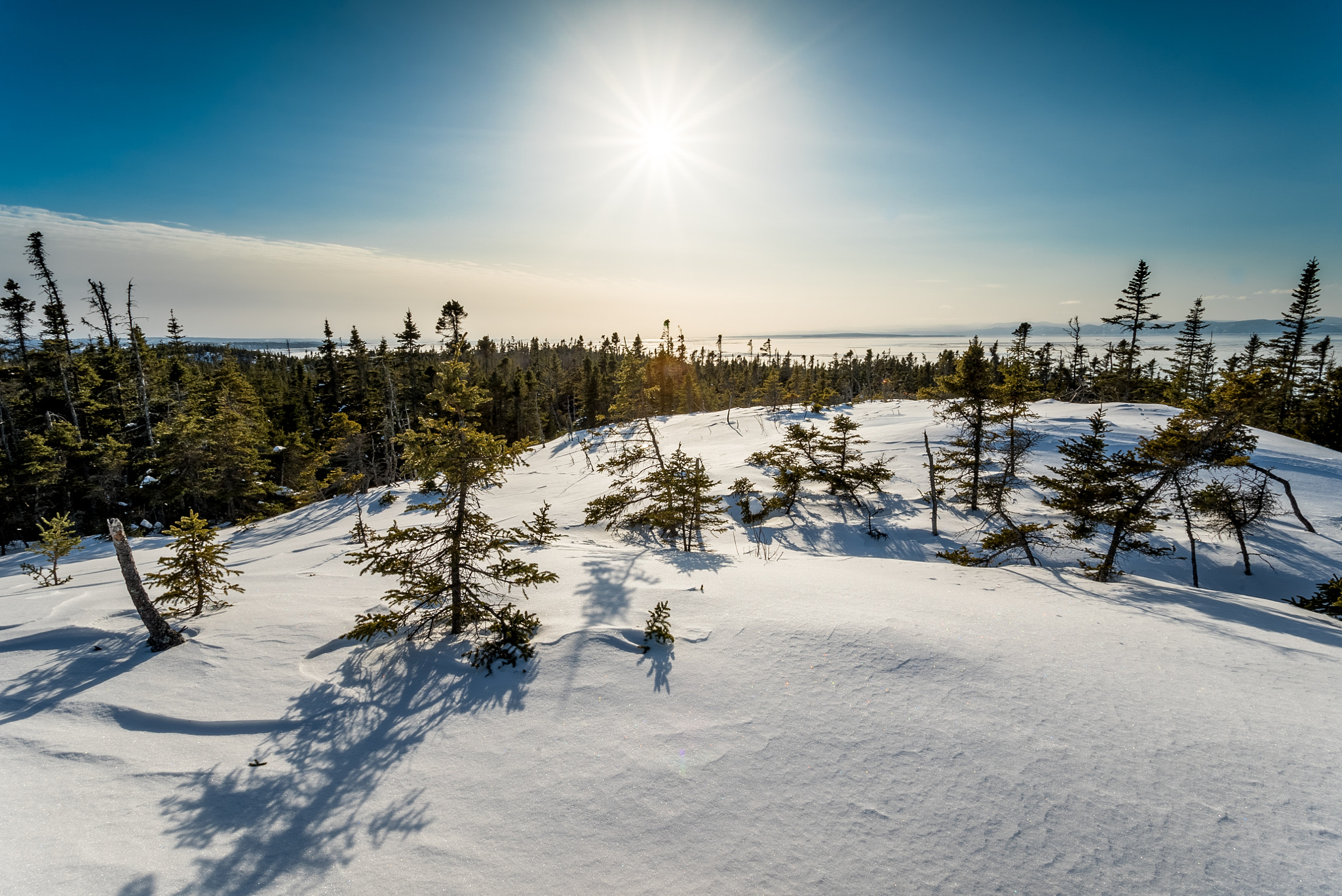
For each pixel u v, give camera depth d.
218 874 4.25
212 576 9.22
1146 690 6.53
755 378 105.69
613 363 99.38
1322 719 5.94
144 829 4.64
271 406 57.72
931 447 32.53
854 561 14.76
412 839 4.64
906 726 5.86
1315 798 4.73
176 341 55.22
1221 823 4.50
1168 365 61.47
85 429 37.59
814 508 26.28
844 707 6.21
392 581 10.90
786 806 4.91
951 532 22.78
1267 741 5.53
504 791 5.19
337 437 42.62
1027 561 19.09
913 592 10.41
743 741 5.75
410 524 23.95
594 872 4.35
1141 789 4.90
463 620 8.18
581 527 23.55
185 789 5.13
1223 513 18.30
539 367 109.44
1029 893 4.01
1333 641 8.70
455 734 5.98
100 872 4.18
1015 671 6.91
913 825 4.65
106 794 5.00
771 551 19.45
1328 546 19.39
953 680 6.68
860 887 4.13
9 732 5.78
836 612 8.59
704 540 22.17
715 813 4.88
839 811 4.84
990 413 25.50
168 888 4.11
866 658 7.13
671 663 7.18
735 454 36.72
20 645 7.84
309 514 28.92
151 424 36.88
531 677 6.94
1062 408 37.31
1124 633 8.40
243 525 27.73
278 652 7.56
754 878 4.25
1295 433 39.34
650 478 21.08
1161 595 11.23
